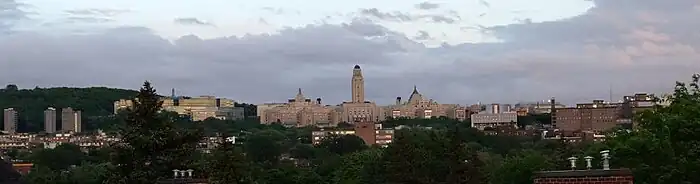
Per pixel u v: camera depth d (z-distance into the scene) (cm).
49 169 10562
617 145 2517
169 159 2925
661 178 2114
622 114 18238
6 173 5672
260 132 18775
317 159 14050
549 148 10725
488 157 8712
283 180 8825
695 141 2261
